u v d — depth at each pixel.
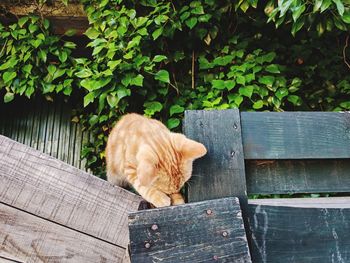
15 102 3.93
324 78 3.55
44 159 1.30
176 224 1.15
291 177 1.38
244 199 1.25
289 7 2.42
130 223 1.14
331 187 1.38
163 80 2.98
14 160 1.29
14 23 3.50
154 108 3.07
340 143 1.35
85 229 1.27
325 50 3.51
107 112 3.47
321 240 1.24
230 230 1.15
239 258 1.13
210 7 3.23
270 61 3.22
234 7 3.30
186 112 1.33
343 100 3.53
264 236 1.22
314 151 1.33
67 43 3.37
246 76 3.12
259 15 3.39
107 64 2.97
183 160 1.53
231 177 1.27
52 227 1.27
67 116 3.93
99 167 3.76
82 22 3.67
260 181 1.36
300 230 1.24
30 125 3.92
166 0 3.22
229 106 3.00
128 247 1.23
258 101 3.13
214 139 1.31
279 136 1.33
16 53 3.27
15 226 1.27
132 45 2.95
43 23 3.36
